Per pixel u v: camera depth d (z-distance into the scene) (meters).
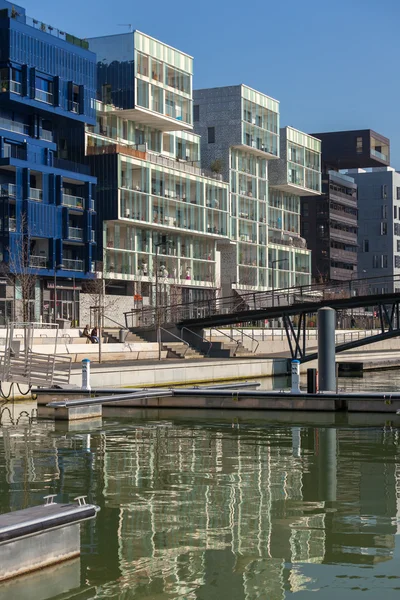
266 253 105.12
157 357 53.44
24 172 68.31
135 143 84.88
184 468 17.03
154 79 83.12
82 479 15.80
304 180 113.50
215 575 9.96
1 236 66.62
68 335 56.69
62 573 9.98
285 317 52.72
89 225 74.31
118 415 27.02
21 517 10.02
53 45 71.75
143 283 82.56
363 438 21.56
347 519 12.53
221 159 98.69
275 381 45.81
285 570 10.15
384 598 9.22
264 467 17.17
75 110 74.25
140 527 12.06
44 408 29.11
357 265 145.12
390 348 78.00
